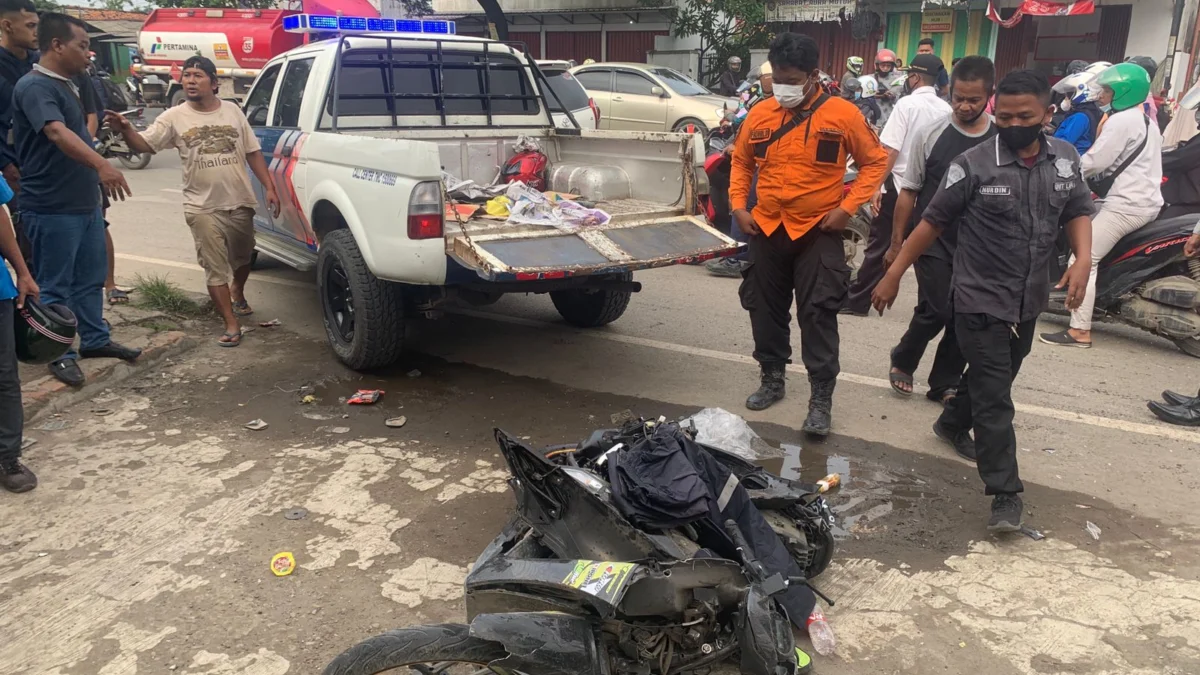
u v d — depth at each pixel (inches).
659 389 204.2
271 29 657.6
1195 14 571.5
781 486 124.9
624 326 255.0
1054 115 308.3
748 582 97.3
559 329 251.3
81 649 109.6
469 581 98.0
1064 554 134.9
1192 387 207.6
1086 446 174.2
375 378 207.9
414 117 234.4
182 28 698.8
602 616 88.7
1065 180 135.1
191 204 215.3
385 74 228.4
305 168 215.0
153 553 131.0
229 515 142.4
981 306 135.8
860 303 263.1
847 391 204.4
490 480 156.6
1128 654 111.5
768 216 175.3
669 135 212.1
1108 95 227.9
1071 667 109.2
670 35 781.9
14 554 130.0
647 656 92.8
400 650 84.9
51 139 171.6
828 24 722.8
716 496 111.6
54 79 174.6
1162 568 131.0
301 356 221.3
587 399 197.5
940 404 196.7
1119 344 242.8
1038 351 235.3
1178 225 224.4
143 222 384.8
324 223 219.3
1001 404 137.2
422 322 255.9
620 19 816.9
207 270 220.2
